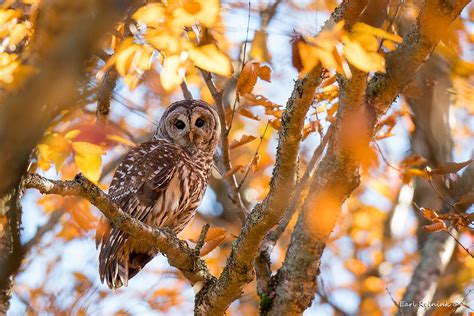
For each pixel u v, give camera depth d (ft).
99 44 17.57
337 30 21.36
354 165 30.25
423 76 43.60
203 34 28.84
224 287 31.63
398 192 52.60
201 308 32.50
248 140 35.91
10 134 17.69
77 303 43.52
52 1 17.31
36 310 42.52
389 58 30.22
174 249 31.58
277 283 33.30
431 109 46.62
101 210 28.32
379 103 30.32
